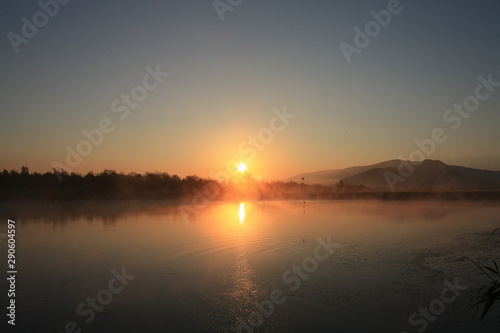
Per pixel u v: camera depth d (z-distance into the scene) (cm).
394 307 1109
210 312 1080
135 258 1742
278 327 977
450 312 1066
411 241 2184
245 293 1243
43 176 6028
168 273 1486
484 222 3155
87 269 1548
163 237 2325
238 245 2062
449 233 2505
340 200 7231
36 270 1532
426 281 1362
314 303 1148
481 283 1327
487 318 1023
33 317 1044
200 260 1705
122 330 962
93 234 2458
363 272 1492
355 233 2498
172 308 1111
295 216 3697
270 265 1612
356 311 1081
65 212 4112
